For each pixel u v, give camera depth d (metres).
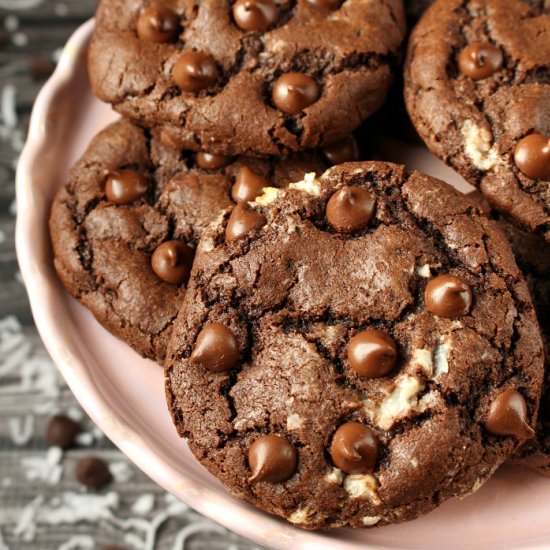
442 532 0.32
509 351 0.31
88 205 0.35
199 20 0.35
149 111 0.35
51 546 0.40
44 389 0.42
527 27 0.34
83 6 0.47
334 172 0.33
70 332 0.35
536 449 0.33
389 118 0.37
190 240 0.35
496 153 0.33
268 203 0.33
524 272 0.34
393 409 0.31
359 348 0.31
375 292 0.31
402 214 0.32
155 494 0.40
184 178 0.35
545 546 0.32
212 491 0.32
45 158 0.37
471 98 0.34
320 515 0.31
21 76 0.46
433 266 0.32
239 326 0.32
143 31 0.35
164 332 0.34
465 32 0.35
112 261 0.35
